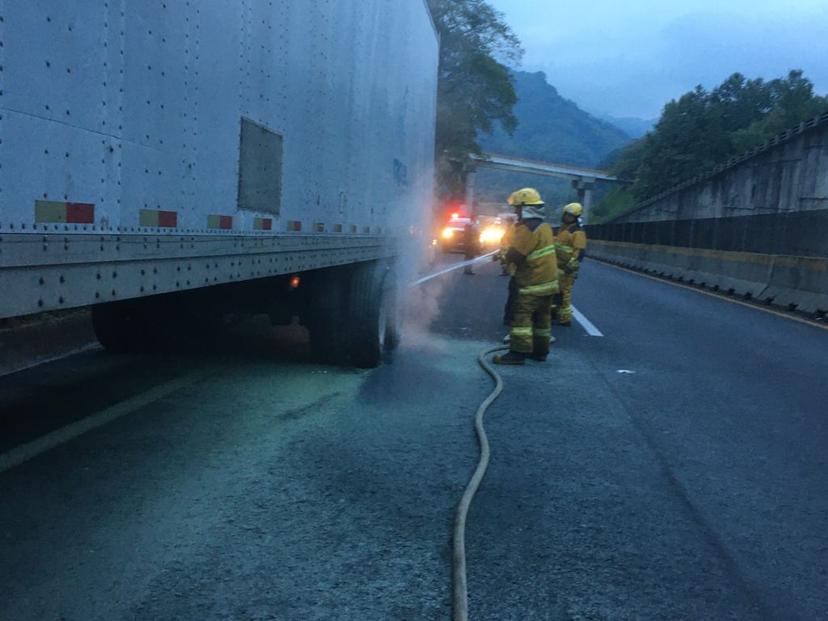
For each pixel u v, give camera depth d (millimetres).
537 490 4867
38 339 7691
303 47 6176
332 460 5203
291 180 6020
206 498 4422
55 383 6902
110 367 7633
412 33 11320
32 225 2939
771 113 87062
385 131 9422
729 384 8406
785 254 18500
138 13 3637
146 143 3770
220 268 4746
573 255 12438
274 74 5555
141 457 5051
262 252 5441
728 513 4641
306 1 6191
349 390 7266
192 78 4230
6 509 4125
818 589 3715
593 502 4715
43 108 2980
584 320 13570
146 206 3797
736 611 3473
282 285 7383
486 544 4039
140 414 6051
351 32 7605
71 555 3646
